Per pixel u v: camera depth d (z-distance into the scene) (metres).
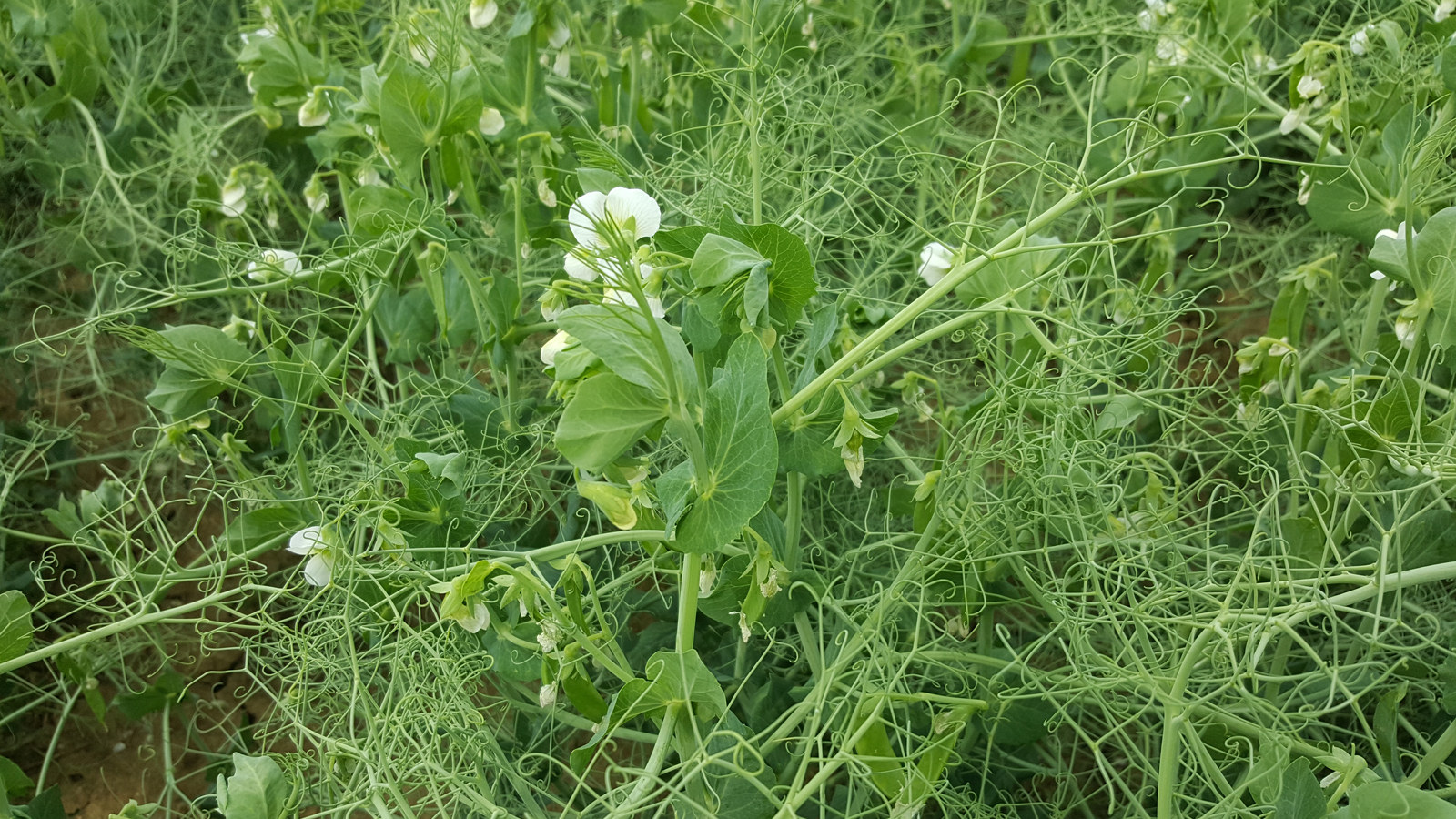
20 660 0.48
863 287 0.60
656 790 0.40
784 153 0.62
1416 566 0.51
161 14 0.86
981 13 0.83
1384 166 0.60
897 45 0.82
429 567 0.50
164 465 0.73
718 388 0.35
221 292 0.56
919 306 0.42
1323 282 0.66
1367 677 0.53
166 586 0.52
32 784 0.55
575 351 0.36
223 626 0.50
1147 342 0.52
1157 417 0.67
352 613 0.49
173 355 0.53
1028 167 0.46
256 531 0.58
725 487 0.36
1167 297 0.65
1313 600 0.42
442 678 0.45
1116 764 0.58
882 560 0.62
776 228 0.38
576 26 0.67
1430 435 0.48
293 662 0.50
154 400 0.54
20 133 0.77
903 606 0.51
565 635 0.41
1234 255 0.80
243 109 0.84
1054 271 0.46
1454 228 0.47
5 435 0.64
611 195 0.39
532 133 0.57
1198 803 0.46
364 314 0.58
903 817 0.42
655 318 0.38
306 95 0.70
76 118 0.80
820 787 0.39
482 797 0.42
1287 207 0.83
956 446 0.51
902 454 0.58
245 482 0.56
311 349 0.58
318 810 0.57
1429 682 0.50
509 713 0.59
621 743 0.59
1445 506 0.49
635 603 0.59
